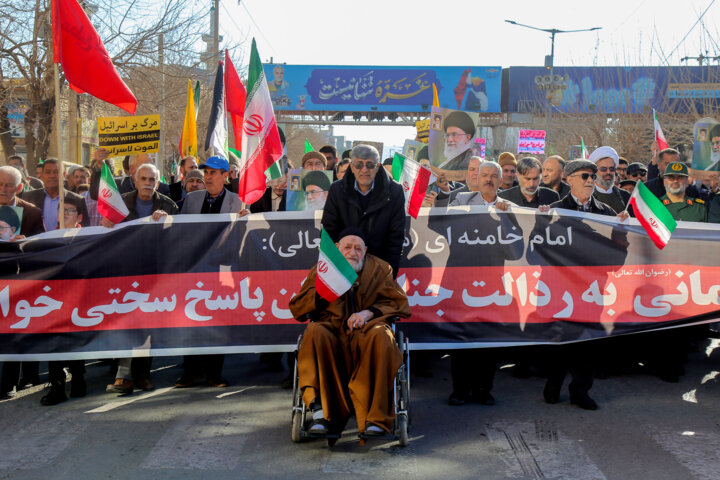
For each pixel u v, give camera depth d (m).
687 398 6.35
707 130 7.08
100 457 4.98
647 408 6.05
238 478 4.62
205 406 6.14
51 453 5.05
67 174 8.77
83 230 6.52
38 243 6.46
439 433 5.47
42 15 16.83
